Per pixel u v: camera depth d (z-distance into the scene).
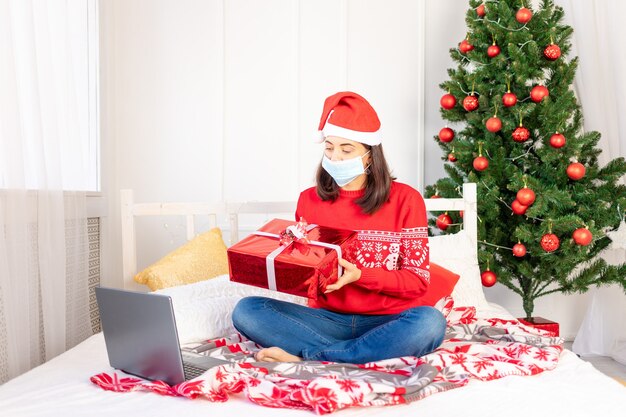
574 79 2.97
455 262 2.35
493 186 2.70
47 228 1.93
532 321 2.79
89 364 1.60
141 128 3.15
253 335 1.65
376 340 1.51
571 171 2.55
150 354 1.37
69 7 2.47
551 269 2.74
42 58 1.97
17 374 1.73
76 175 2.28
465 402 1.26
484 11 2.79
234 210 2.58
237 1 3.22
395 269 1.71
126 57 3.13
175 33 3.17
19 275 1.75
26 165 1.87
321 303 1.73
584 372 1.50
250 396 1.24
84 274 2.34
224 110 3.22
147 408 1.21
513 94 2.62
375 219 1.73
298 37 3.25
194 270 2.29
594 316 3.08
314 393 1.19
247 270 1.53
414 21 3.34
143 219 3.12
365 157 1.74
